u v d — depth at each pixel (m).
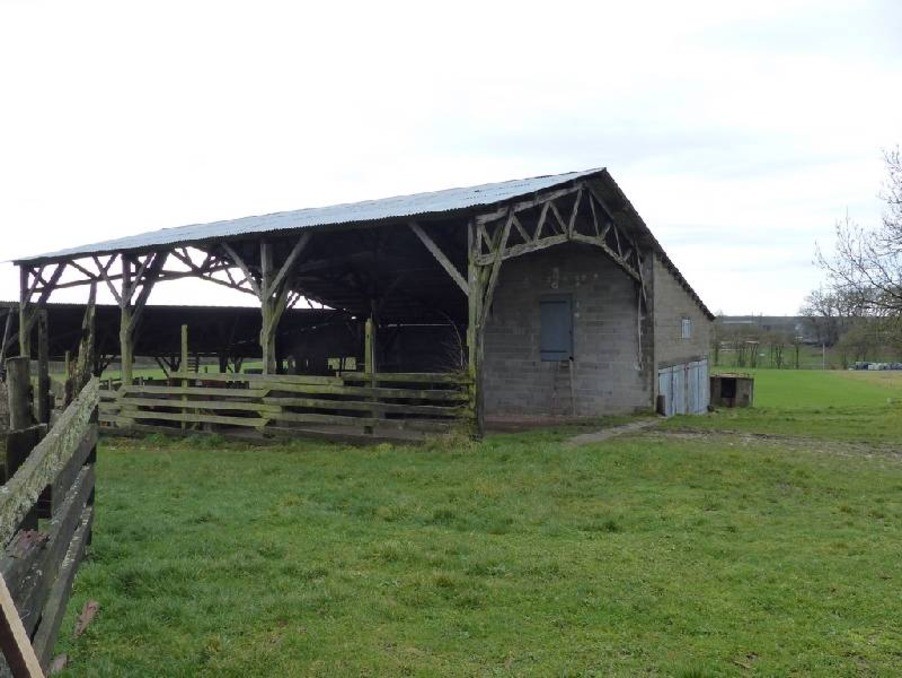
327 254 17.94
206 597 5.05
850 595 5.28
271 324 14.01
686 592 5.32
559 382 19.02
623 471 9.80
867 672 4.14
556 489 8.69
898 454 11.58
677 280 19.91
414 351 24.19
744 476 9.55
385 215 12.21
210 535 6.63
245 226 15.66
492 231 13.70
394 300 21.78
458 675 4.05
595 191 15.52
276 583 5.38
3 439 4.02
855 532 7.00
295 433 13.45
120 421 15.45
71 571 4.53
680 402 20.16
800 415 19.27
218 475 10.00
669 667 4.15
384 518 7.47
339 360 24.31
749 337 62.94
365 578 5.55
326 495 8.44
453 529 7.09
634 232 17.34
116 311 18.58
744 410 22.47
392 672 4.07
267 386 13.76
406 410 12.45
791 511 7.86
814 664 4.22
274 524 7.16
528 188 12.73
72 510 4.50
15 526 3.14
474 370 11.84
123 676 3.88
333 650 4.32
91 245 17.73
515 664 4.20
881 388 35.44
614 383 18.34
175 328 19.98
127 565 5.54
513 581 5.53
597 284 18.52
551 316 19.12
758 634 4.63
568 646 4.44
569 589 5.35
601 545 6.52
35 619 3.42
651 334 17.92
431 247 12.04
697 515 7.56
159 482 9.54
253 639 4.45
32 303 17.56
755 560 6.11
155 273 15.98
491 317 19.94
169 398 14.94
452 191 16.78
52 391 5.96
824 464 10.48
